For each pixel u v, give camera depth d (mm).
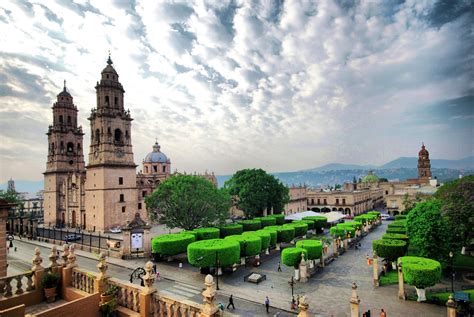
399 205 111875
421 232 37188
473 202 39625
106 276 13547
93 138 79000
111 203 75500
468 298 27328
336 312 28203
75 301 11656
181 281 36781
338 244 54062
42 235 65812
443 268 39875
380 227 86000
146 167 114875
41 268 14680
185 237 46375
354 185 151250
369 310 25922
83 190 84750
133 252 48219
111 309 12531
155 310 12070
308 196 127750
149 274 12352
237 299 31594
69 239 59469
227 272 40906
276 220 74938
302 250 39031
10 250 52219
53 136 94688
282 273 41000
